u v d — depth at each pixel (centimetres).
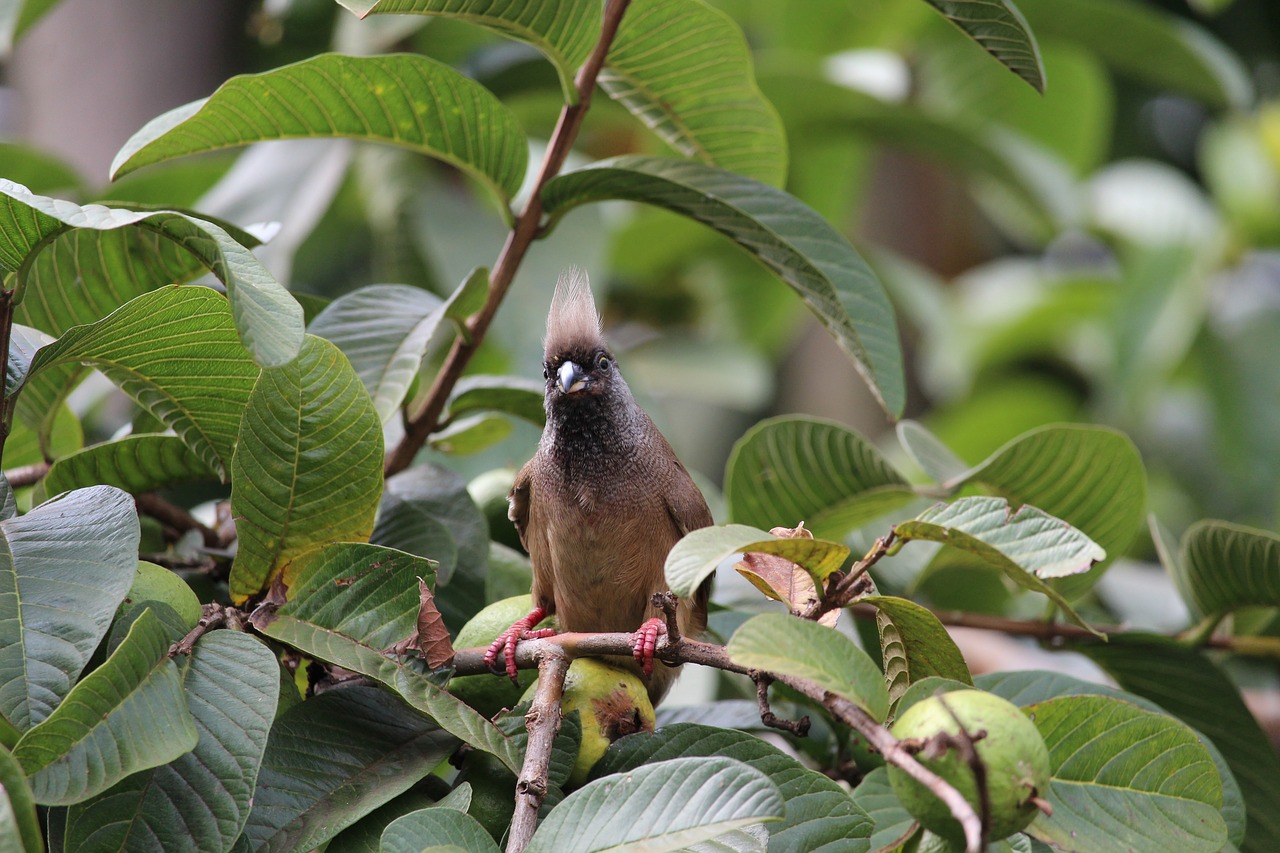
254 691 481
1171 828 482
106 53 1227
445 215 1167
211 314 526
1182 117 2247
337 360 521
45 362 536
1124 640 801
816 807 514
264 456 529
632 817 447
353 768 529
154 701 457
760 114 785
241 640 500
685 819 443
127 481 654
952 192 2055
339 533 552
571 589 786
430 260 1209
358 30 1167
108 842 445
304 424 528
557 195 712
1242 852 761
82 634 452
